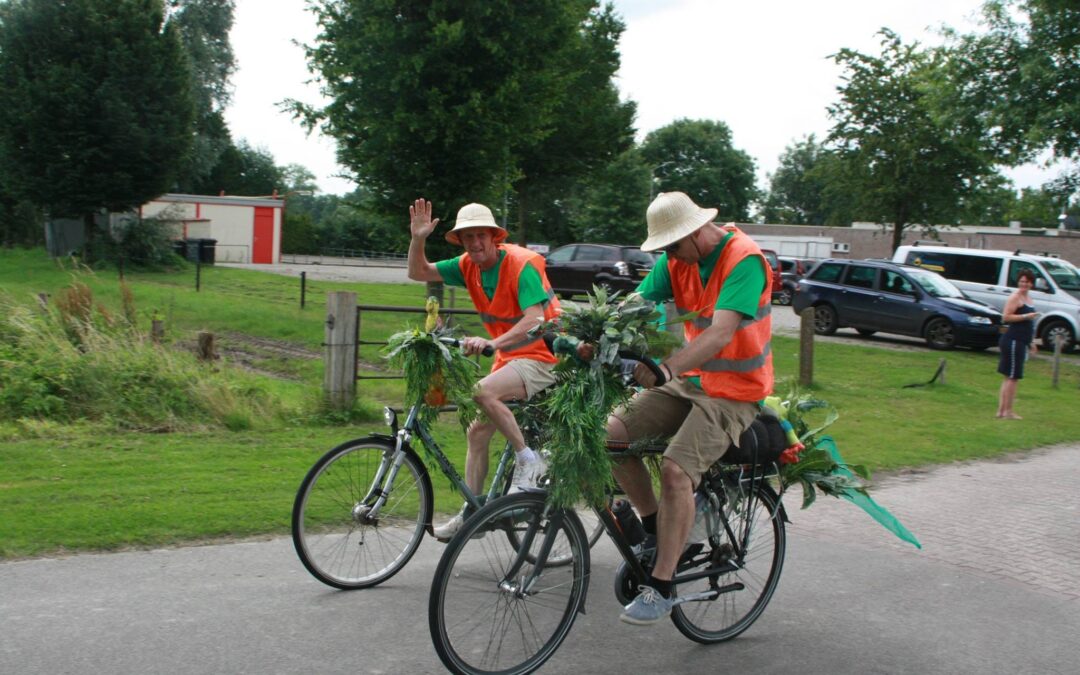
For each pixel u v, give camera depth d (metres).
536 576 3.92
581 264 29.47
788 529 6.43
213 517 5.63
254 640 4.00
